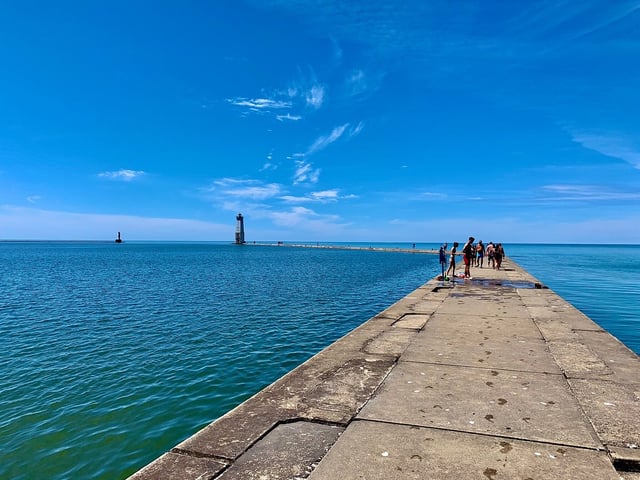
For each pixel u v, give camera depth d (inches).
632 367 208.5
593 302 706.2
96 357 410.9
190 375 356.5
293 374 200.5
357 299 804.6
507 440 131.3
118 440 247.4
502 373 200.1
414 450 125.6
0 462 224.5
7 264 2170.3
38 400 304.7
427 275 1417.3
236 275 1411.2
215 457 123.1
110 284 1122.7
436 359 225.3
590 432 136.0
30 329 542.9
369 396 171.3
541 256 3186.5
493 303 437.7
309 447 129.0
